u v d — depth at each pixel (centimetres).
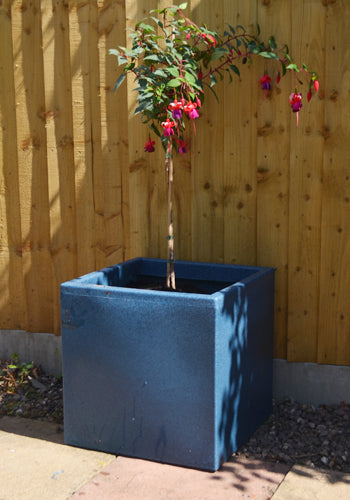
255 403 364
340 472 321
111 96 414
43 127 438
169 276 378
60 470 325
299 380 396
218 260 406
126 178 420
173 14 369
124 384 333
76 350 342
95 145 423
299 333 392
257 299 358
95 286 336
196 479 315
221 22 385
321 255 380
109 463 333
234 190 396
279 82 377
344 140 368
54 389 430
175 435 326
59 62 424
